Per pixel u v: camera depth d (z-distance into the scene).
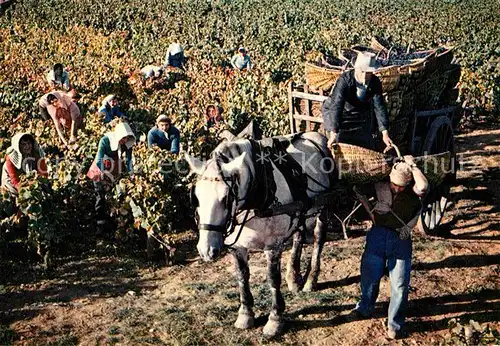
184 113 13.84
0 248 8.10
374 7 47.47
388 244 5.87
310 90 7.94
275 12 41.53
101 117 12.17
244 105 13.70
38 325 6.32
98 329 6.24
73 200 8.69
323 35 30.02
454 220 9.22
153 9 41.72
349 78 6.31
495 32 30.94
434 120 8.24
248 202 5.41
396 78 7.10
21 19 37.69
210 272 7.65
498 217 9.26
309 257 7.86
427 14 42.84
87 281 7.41
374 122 6.84
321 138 6.65
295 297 6.84
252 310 6.23
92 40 28.83
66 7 41.91
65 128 12.22
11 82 17.55
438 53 9.15
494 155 12.45
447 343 5.41
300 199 5.90
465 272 7.41
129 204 8.19
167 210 8.00
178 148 9.67
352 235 8.62
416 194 5.79
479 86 15.34
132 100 17.45
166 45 26.50
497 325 6.24
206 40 27.77
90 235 8.81
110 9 40.44
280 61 20.42
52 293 7.09
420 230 8.58
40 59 23.39
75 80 18.27
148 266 7.87
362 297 6.27
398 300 5.91
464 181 10.95
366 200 5.99
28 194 7.45
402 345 5.93
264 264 7.78
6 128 13.03
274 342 5.97
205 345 5.94
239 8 44.38
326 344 5.94
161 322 6.33
